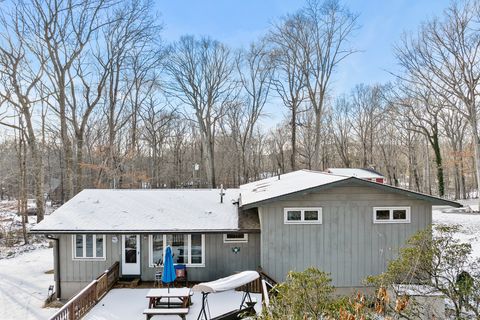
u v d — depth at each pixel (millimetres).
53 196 43250
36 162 25547
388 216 13117
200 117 36062
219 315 10609
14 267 18422
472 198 44688
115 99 29797
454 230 8680
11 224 26859
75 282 13922
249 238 14086
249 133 40594
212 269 14055
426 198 12938
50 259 20156
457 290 7766
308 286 5938
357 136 47938
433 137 35125
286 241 13148
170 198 16641
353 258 13102
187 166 47344
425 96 33156
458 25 25938
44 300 13648
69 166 25281
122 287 13344
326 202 13125
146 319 10297
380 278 7816
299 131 46062
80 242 13961
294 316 5445
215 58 35969
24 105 24609
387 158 47156
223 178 45750
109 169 29562
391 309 6426
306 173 19203
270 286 12148
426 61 28609
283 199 12797
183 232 13398
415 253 8023
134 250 14070
